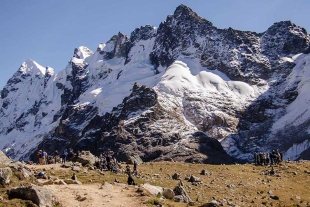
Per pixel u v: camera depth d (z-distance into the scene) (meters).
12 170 29.88
